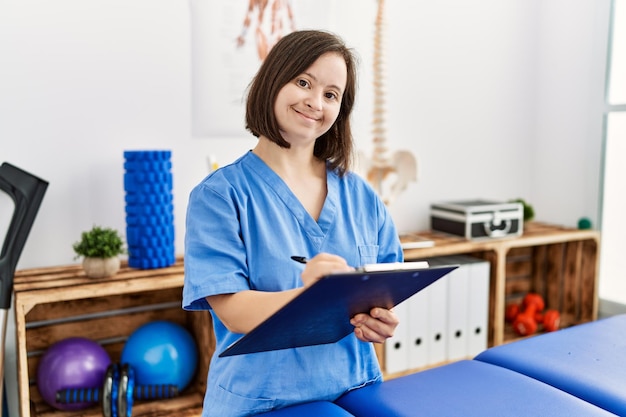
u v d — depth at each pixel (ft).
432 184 9.07
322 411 3.37
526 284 9.93
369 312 3.29
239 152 7.64
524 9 9.52
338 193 3.87
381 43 7.74
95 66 6.77
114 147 6.94
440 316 7.90
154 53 7.02
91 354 6.37
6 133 6.44
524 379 3.78
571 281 9.41
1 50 6.34
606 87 8.86
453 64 9.00
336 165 3.89
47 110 6.59
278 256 3.51
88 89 6.75
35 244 6.68
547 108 9.70
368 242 3.92
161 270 6.59
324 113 3.45
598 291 9.20
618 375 3.88
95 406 6.59
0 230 6.54
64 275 6.38
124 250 6.57
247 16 7.41
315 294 2.63
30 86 6.49
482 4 9.14
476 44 9.17
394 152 8.43
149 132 7.10
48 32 6.51
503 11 9.34
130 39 6.89
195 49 7.22
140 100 7.02
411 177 7.97
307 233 3.68
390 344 7.57
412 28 8.59
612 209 9.06
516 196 9.91
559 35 9.41
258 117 3.49
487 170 9.54
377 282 2.82
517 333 8.93
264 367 3.49
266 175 3.65
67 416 6.35
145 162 6.48
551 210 9.78
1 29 6.31
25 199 5.93
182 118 7.25
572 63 9.25
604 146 8.98
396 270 2.81
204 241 3.36
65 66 6.63
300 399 3.55
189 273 3.36
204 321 6.72
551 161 9.70
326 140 3.87
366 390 3.67
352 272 2.62
